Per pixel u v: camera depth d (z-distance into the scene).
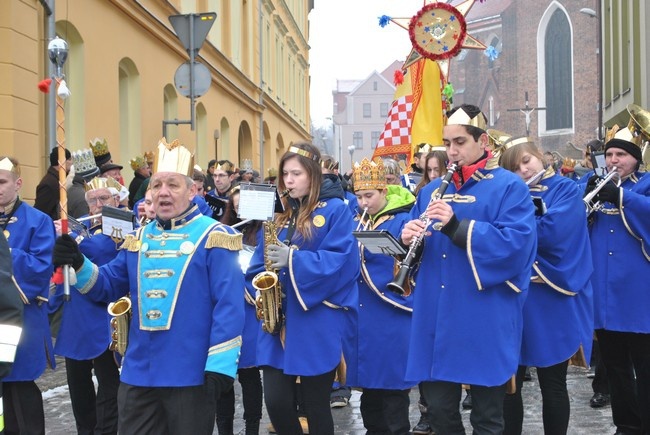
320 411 5.09
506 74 64.44
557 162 14.48
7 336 3.51
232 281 4.28
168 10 16.55
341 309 5.16
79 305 5.72
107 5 13.13
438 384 4.57
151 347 4.25
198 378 4.23
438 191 4.59
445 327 4.50
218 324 4.19
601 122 34.31
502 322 4.50
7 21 9.84
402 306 5.78
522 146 5.84
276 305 5.01
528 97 62.84
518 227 4.47
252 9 26.91
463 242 4.40
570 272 5.47
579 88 59.81
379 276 5.79
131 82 14.80
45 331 5.33
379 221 6.02
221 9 22.55
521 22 63.22
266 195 4.89
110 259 6.00
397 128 10.22
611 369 6.27
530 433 6.46
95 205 6.42
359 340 5.80
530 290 5.48
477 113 4.70
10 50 9.88
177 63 17.52
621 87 28.80
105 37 13.06
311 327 5.03
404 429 5.79
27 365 5.17
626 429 6.25
